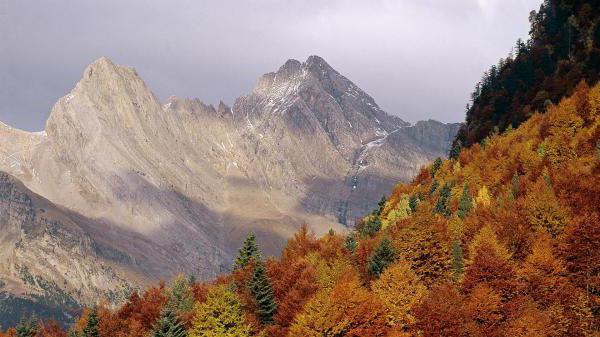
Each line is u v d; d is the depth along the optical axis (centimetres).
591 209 6519
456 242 6525
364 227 10625
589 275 5584
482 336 5119
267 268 8550
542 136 9856
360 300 5597
